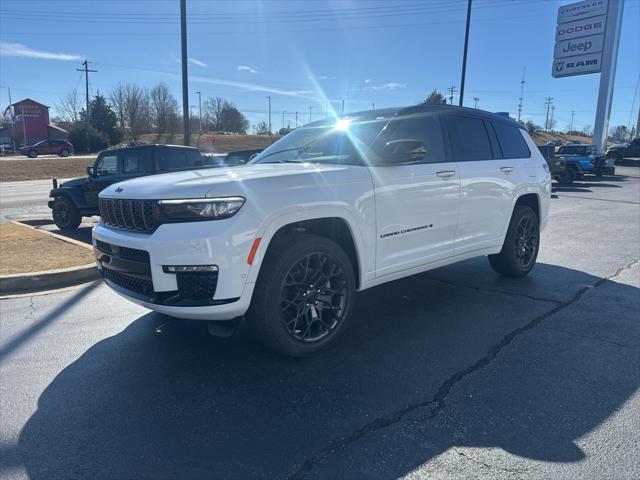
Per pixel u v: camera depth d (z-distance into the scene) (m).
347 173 3.88
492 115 5.71
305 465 2.55
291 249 3.54
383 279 4.25
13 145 77.00
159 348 4.07
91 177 10.50
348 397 3.24
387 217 4.14
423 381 3.45
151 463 2.59
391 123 4.48
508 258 5.80
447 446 2.70
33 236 8.75
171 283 3.30
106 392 3.35
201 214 3.23
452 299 5.26
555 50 29.20
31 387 3.43
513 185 5.58
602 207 13.83
